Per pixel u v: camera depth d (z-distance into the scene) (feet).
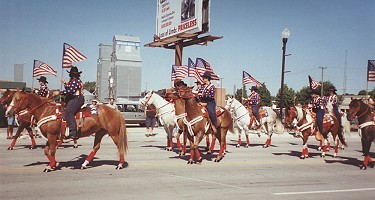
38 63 50.96
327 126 44.80
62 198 23.34
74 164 36.58
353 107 37.76
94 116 32.50
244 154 48.37
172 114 48.57
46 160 38.50
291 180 31.17
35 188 25.86
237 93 212.84
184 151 44.83
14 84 109.81
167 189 26.55
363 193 26.73
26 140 58.75
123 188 26.53
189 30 81.00
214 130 38.91
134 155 44.73
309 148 58.70
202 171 34.37
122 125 34.53
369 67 57.52
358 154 51.67
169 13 90.17
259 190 26.96
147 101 48.52
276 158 45.03
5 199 22.82
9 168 33.65
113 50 364.17
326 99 47.11
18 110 31.14
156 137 70.44
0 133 69.51
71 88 31.27
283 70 77.05
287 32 76.02
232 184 28.86
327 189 27.86
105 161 39.04
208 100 38.70
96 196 24.02
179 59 88.43
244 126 56.90
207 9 77.97
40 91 46.44
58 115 31.65
